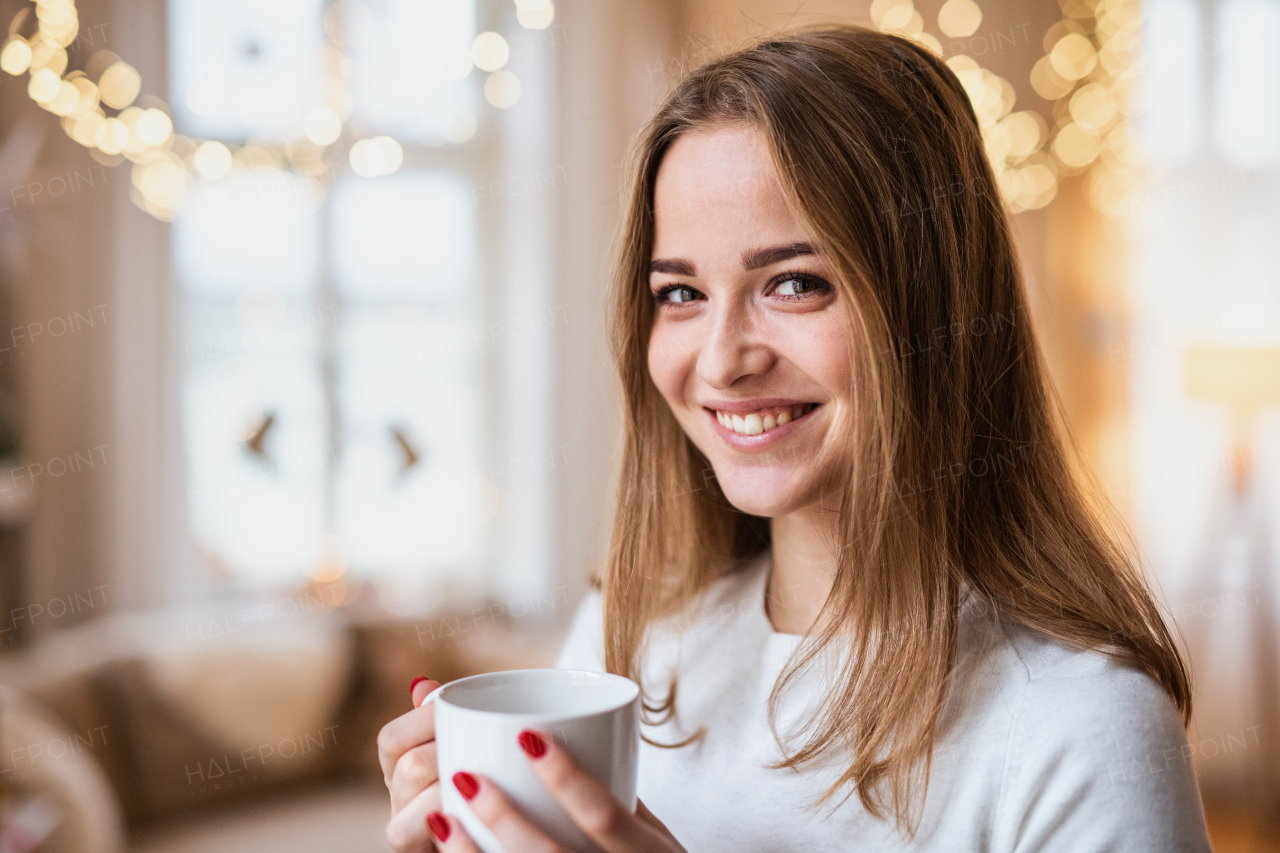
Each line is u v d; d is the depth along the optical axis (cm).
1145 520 347
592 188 380
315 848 190
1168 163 348
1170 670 67
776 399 68
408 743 63
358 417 380
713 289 68
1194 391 317
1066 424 82
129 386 340
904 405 66
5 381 325
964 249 71
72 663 202
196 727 208
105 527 339
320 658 226
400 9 375
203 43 354
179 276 354
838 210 64
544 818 51
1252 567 333
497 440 393
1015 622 68
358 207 377
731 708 77
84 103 298
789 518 77
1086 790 59
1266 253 339
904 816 65
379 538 383
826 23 82
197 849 189
